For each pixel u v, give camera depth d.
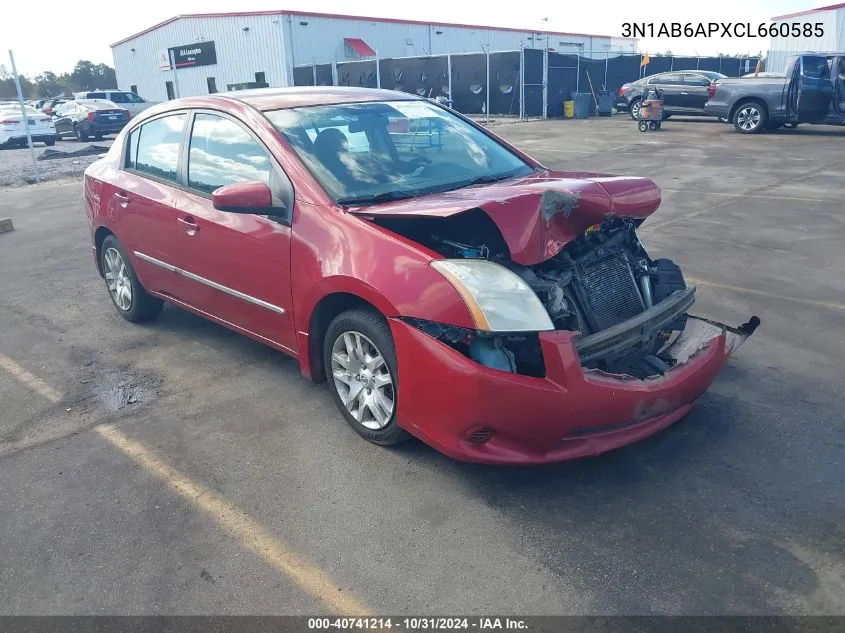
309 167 3.89
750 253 7.00
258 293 4.14
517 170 4.46
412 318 3.17
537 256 3.15
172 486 3.47
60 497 3.42
